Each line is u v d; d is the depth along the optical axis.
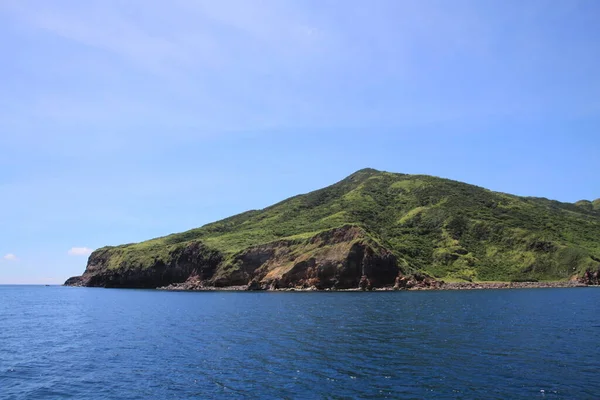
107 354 37.47
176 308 82.50
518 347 37.03
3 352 39.56
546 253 152.62
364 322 54.59
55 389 27.42
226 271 160.50
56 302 113.69
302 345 39.47
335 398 24.39
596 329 46.34
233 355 35.66
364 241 138.62
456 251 162.75
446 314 62.09
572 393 24.45
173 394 25.69
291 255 151.50
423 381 27.23
